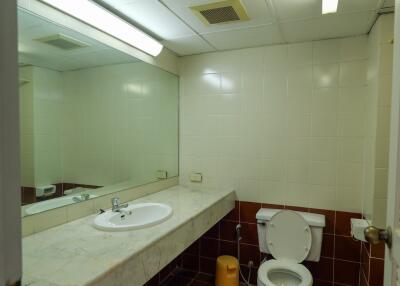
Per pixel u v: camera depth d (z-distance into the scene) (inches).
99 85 75.7
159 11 69.9
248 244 100.2
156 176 99.9
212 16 72.7
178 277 105.0
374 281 73.1
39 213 57.9
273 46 95.2
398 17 33.5
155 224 62.3
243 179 100.5
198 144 106.9
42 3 55.6
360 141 85.9
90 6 61.6
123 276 45.3
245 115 99.6
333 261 89.2
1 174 17.2
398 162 32.7
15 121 18.1
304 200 92.7
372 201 72.4
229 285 88.6
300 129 92.7
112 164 81.0
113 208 72.3
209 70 104.3
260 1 65.0
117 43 76.4
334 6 64.4
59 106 64.9
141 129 93.1
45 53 60.3
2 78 17.1
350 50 86.3
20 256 18.8
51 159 62.7
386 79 70.1
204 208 76.9
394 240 32.8
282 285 78.0
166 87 103.4
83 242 52.2
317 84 90.3
